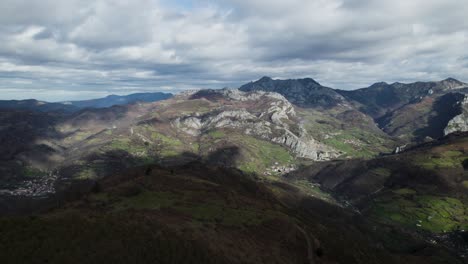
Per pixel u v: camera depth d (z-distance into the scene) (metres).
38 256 49.81
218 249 66.81
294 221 110.12
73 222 61.31
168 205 98.44
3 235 53.09
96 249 54.69
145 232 63.19
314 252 91.25
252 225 92.25
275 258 75.62
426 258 162.50
